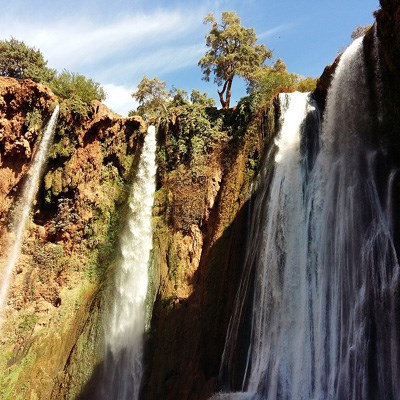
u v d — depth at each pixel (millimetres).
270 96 23484
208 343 18750
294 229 17641
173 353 19562
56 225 26500
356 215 15203
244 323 17656
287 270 17047
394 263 13117
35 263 25938
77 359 21891
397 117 15016
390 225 13797
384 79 15375
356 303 13891
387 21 13023
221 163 23750
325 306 15031
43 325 24281
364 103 16359
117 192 27625
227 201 21766
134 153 28359
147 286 22969
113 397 20484
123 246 25578
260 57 32812
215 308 19391
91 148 27672
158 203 25562
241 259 19656
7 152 25484
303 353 14922
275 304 16812
